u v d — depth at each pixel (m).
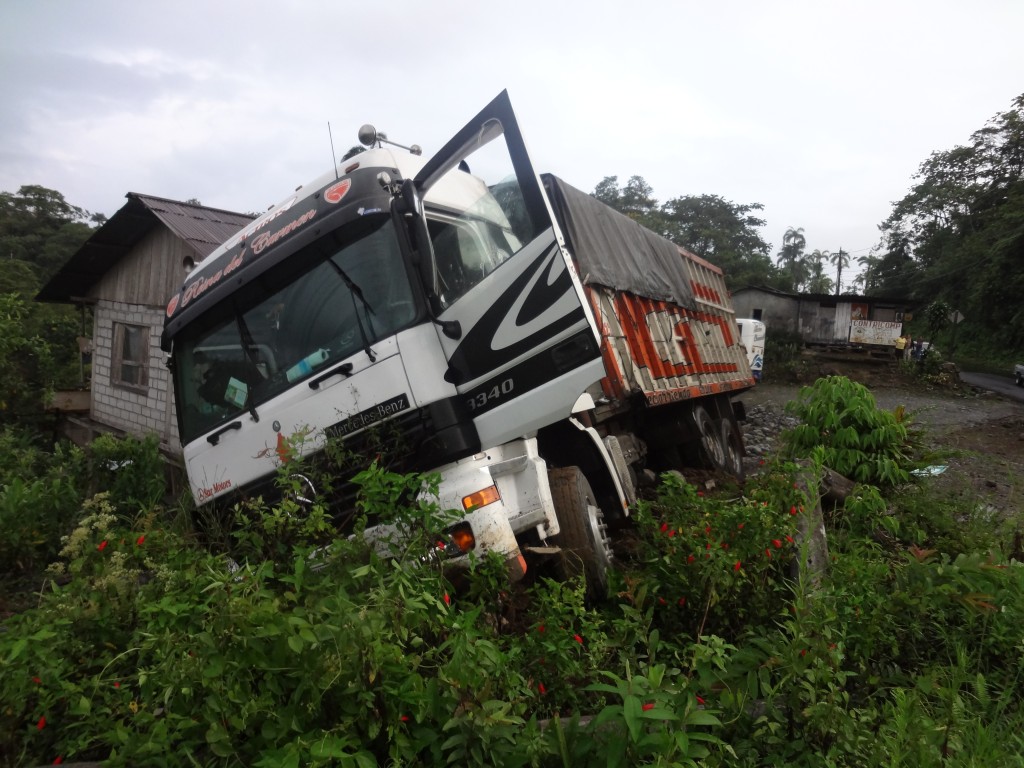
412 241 3.98
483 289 3.97
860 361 29.44
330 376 4.05
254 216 11.53
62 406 12.30
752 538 3.75
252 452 4.38
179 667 2.24
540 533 4.13
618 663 3.16
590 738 2.28
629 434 6.75
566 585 3.66
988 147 51.41
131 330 11.70
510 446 4.24
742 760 2.51
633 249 7.04
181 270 10.49
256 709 2.13
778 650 2.87
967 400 23.14
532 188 3.79
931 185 54.22
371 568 2.62
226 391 4.60
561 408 3.79
